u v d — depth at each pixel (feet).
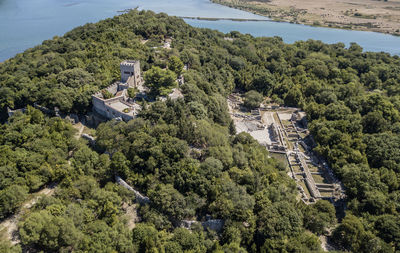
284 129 542.16
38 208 263.49
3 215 262.26
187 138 367.86
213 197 295.48
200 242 260.83
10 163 303.68
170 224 278.87
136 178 314.55
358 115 523.29
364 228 311.88
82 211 263.08
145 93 478.59
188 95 463.42
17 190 268.62
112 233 246.27
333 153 435.53
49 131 381.60
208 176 306.14
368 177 375.86
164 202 278.26
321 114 545.44
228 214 281.74
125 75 506.07
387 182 378.53
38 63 629.92
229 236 270.26
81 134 426.51
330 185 406.62
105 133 366.43
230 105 646.33
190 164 315.37
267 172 365.61
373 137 455.22
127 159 332.60
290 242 266.77
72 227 239.30
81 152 332.80
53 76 530.68
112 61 588.09
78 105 459.32
